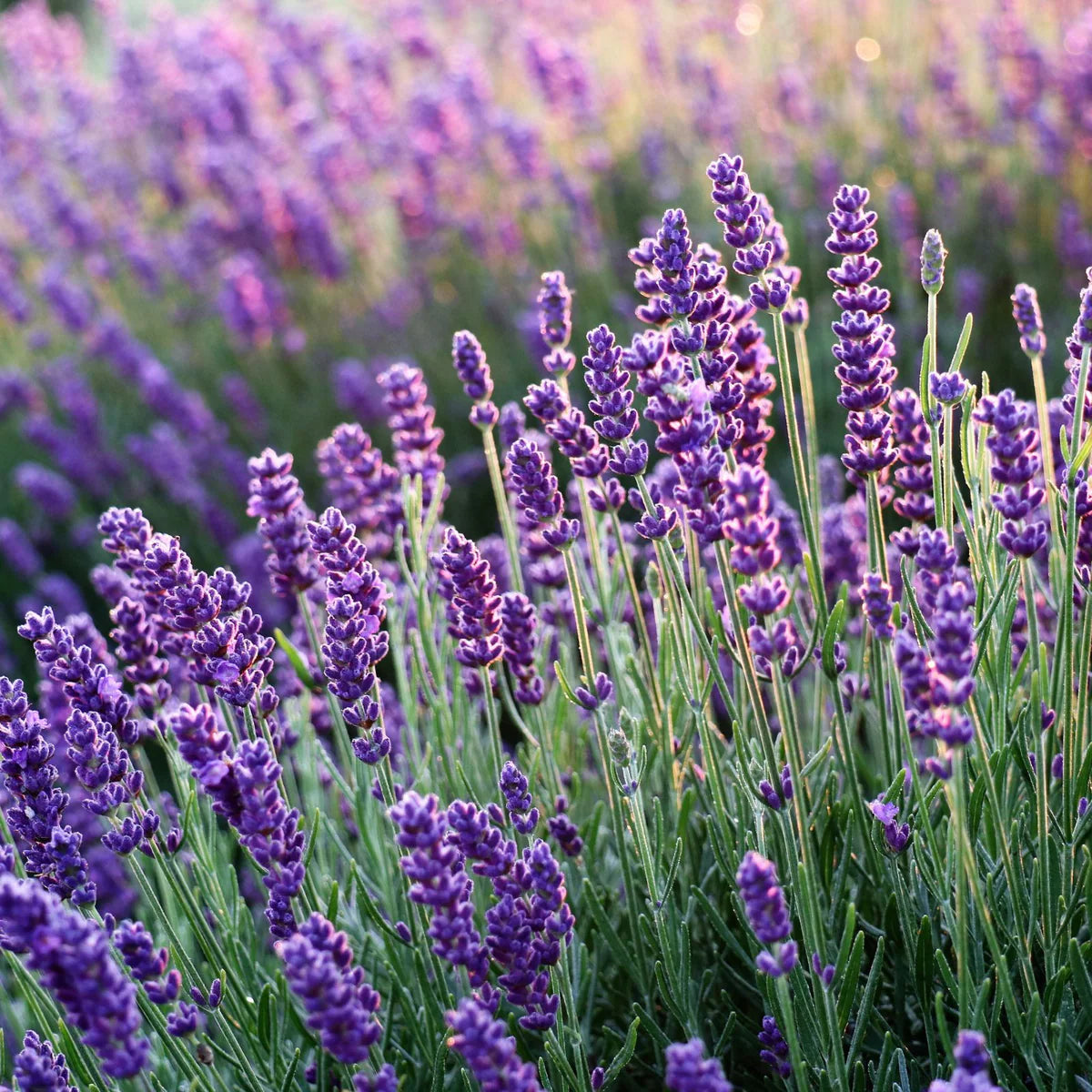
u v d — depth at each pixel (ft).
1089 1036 6.74
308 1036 7.36
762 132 24.43
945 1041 5.66
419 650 8.91
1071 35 22.26
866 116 24.30
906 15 26.11
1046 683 7.72
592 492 7.56
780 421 17.35
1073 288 19.01
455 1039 4.80
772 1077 7.44
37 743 6.38
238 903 8.57
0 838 7.74
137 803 6.72
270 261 25.40
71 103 31.32
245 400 21.90
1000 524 7.16
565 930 6.08
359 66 28.91
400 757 9.35
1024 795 7.62
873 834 7.29
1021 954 6.15
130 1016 4.68
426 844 5.34
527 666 8.19
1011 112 21.71
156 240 27.71
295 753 9.85
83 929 4.64
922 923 6.41
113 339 22.11
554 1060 6.35
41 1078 5.48
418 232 24.25
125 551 8.21
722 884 8.25
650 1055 7.97
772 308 7.07
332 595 6.89
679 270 6.90
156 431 19.19
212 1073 6.94
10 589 19.42
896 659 5.22
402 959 8.05
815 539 7.52
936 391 6.86
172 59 32.45
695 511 6.32
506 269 23.38
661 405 6.21
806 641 8.39
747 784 6.72
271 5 32.22
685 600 6.84
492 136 25.27
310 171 25.84
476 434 20.30
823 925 6.97
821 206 21.36
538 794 8.67
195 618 6.85
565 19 29.35
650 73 26.63
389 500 9.66
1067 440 7.60
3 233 28.48
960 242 20.39
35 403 22.43
